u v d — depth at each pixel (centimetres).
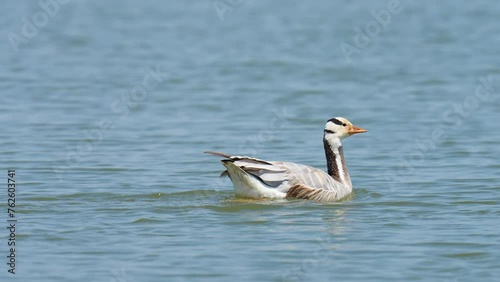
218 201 2111
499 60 4619
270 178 2105
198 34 5656
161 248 1722
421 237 1798
